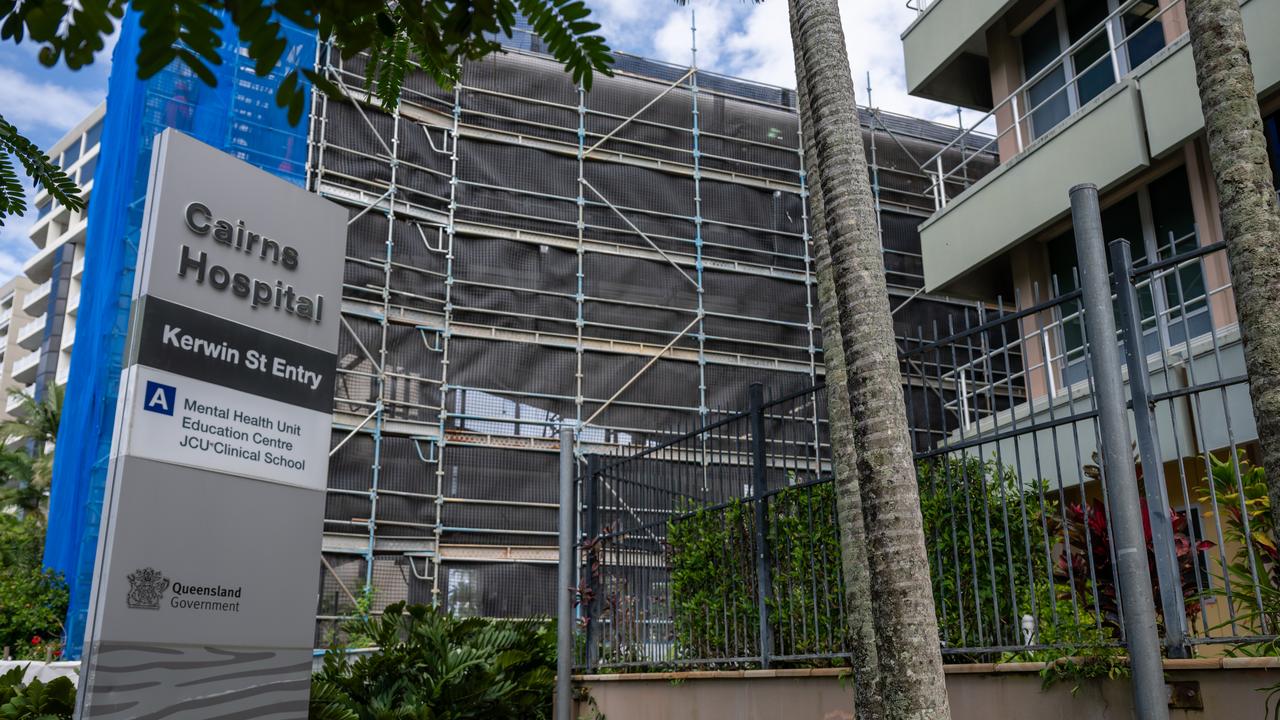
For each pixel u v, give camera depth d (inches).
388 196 719.7
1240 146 129.1
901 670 137.8
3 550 887.1
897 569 141.9
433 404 703.7
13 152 66.8
